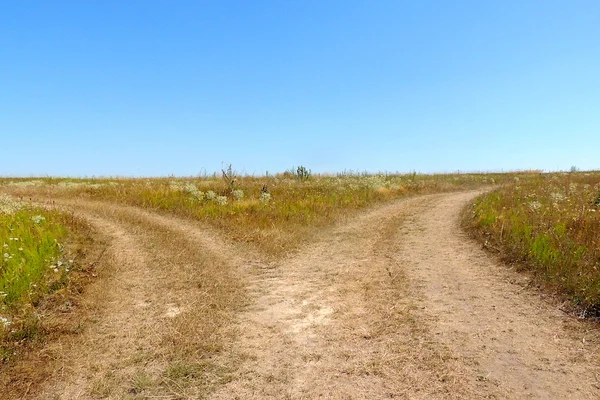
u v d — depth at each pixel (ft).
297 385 14.23
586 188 56.13
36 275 23.47
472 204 51.83
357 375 14.71
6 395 14.03
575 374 14.34
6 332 17.75
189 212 47.75
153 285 24.76
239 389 14.08
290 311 20.86
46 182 88.79
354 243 35.68
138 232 38.24
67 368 15.74
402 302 21.44
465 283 24.09
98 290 23.72
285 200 55.06
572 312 19.17
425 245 33.73
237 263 29.76
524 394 13.29
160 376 14.99
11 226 33.09
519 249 27.78
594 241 25.49
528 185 69.67
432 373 14.64
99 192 61.82
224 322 19.53
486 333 17.63
